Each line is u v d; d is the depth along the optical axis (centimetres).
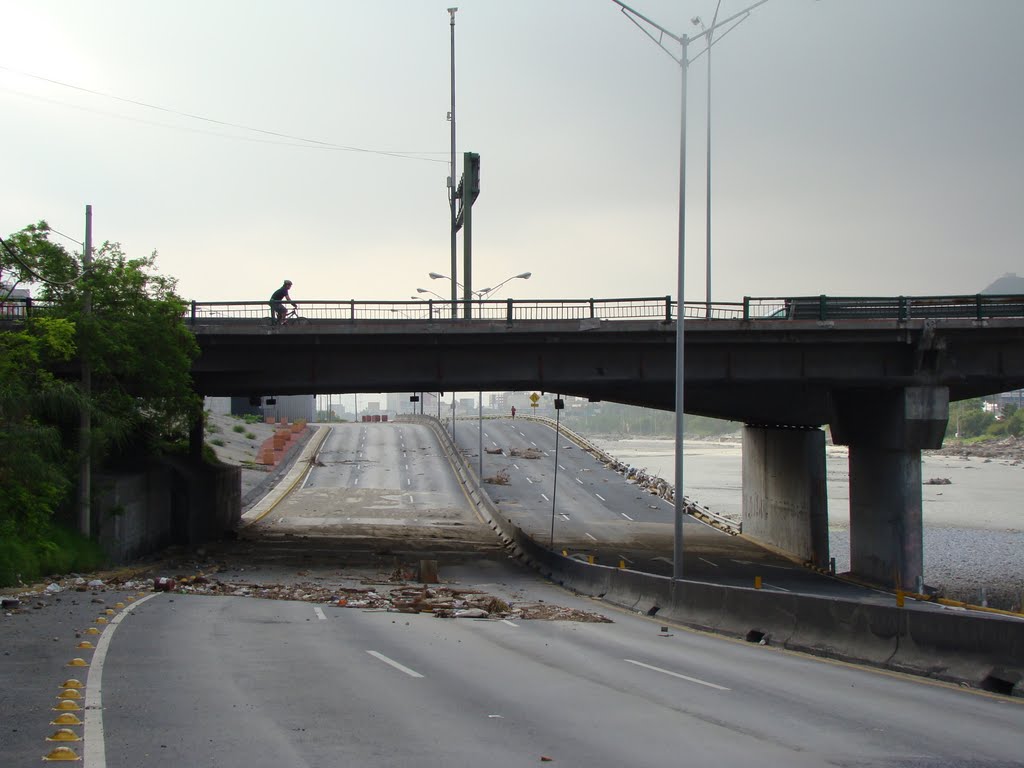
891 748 1001
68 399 3172
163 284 3762
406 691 1285
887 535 4362
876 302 4206
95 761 866
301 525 6153
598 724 1102
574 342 4094
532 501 7350
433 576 3669
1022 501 9438
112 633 1753
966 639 1487
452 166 5634
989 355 4291
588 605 3058
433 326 4034
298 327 4006
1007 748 1009
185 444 5628
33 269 3466
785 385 4391
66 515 3506
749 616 2156
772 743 1017
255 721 1059
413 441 11362
